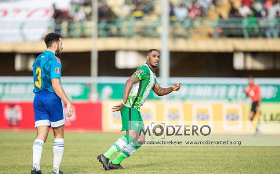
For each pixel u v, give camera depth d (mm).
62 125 24109
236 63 94688
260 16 92938
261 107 63500
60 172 25016
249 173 25859
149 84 26266
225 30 93500
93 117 66188
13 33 95125
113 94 87000
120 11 96688
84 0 95125
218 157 34688
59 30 95500
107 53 103000
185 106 62562
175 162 31359
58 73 23484
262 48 91812
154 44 93562
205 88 86438
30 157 34438
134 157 34625
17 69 100938
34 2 96125
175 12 94500
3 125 68125
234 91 85875
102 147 42812
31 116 67062
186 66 102500
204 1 94562
